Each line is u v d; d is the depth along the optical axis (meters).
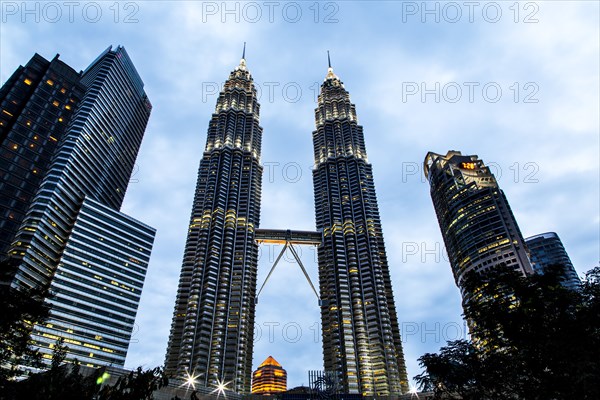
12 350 34.06
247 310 175.62
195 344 155.25
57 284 141.75
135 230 179.75
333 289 184.00
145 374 23.28
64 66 199.00
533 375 25.95
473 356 29.66
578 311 25.73
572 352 23.58
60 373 21.97
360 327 166.38
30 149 166.38
